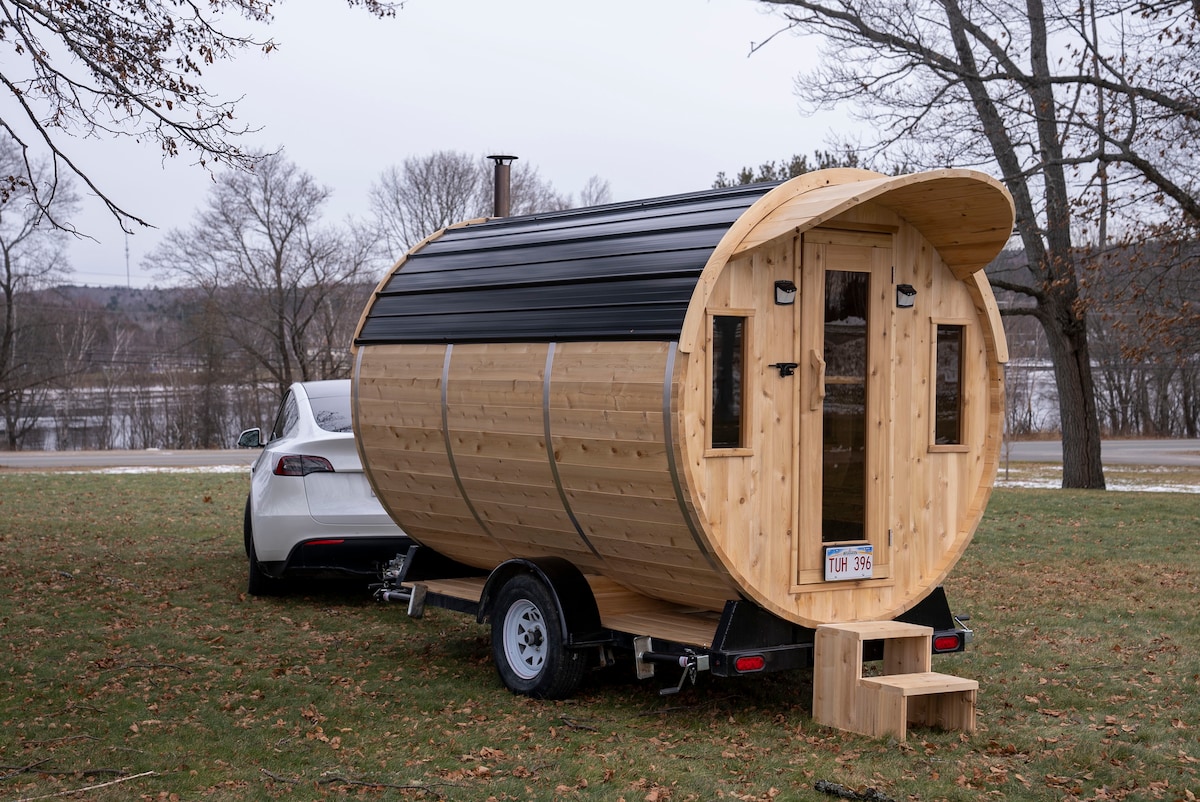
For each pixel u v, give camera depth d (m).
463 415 7.09
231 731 5.79
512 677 6.72
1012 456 37.06
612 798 4.82
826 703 6.02
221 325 51.91
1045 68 19.58
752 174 26.41
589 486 6.29
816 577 6.23
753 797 4.86
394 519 8.35
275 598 9.69
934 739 5.77
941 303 6.76
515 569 6.84
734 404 5.94
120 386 59.31
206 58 9.73
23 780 4.96
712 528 5.81
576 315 6.36
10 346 48.16
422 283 7.87
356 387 8.09
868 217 6.38
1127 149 16.61
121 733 5.71
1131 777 5.19
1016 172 19.36
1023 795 4.94
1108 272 18.59
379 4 10.10
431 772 5.16
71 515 14.82
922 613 6.69
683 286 5.79
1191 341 17.39
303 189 48.72
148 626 8.39
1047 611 9.33
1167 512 15.82
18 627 8.20
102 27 9.53
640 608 7.09
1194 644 8.11
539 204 52.25
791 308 6.12
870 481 6.46
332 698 6.51
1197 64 15.73
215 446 57.09
